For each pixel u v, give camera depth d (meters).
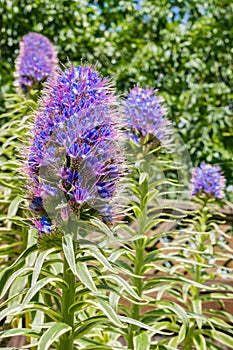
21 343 3.09
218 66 6.32
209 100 6.15
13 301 2.35
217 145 6.12
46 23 6.33
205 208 3.04
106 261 1.55
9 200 2.82
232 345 2.75
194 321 2.80
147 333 2.46
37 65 2.99
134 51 6.38
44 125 1.54
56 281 1.68
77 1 6.32
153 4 6.34
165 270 2.39
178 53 6.20
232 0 6.22
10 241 2.75
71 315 1.72
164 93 5.93
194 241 3.03
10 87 5.92
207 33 6.24
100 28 6.40
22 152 1.64
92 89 1.55
